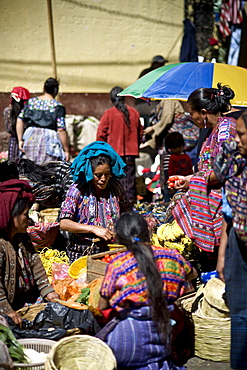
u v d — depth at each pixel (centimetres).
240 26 1216
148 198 991
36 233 582
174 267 379
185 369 398
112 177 534
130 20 1191
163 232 541
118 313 394
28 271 448
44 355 389
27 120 825
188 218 482
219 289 444
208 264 512
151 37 1216
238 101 563
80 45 1158
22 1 1084
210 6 1226
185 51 1154
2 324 390
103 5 1159
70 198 513
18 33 1095
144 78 644
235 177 377
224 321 427
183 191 521
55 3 1117
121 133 868
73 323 416
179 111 895
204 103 476
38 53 1122
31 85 1127
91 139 1064
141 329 368
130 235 368
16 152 863
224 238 399
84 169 493
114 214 524
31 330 404
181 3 1216
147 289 358
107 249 529
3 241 423
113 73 1201
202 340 433
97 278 458
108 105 1209
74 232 504
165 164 846
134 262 362
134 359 371
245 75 616
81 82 1173
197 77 598
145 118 1162
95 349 373
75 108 1173
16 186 428
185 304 473
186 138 896
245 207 370
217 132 473
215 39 1205
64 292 466
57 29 1131
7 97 1104
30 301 464
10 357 363
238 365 390
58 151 822
